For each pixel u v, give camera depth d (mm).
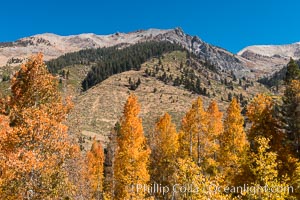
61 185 20781
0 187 18297
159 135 46438
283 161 27797
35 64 22688
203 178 18469
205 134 42812
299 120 29781
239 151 33625
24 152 18828
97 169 57188
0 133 19047
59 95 23531
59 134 20297
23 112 20375
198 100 43656
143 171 33344
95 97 163125
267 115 29516
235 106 36688
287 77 37562
